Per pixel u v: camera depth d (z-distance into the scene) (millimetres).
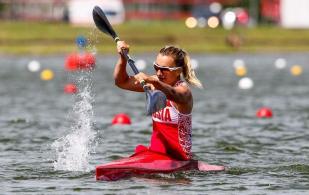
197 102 61719
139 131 44812
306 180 30219
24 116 51469
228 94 69125
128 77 30656
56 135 42938
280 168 32875
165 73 30562
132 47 148625
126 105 59062
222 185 29016
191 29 165375
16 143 40062
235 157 36000
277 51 148750
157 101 29062
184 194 27422
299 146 39344
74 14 190250
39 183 29531
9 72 96188
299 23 194375
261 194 27594
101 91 71000
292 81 85188
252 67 109875
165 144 31062
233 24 170250
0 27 159250
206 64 115625
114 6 191375
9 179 30344
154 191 27812
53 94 67812
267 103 61000
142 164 30328
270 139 41750
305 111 55250
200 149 38281
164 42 154875
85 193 27578
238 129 45656
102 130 45125
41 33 152750
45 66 107562
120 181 29453
